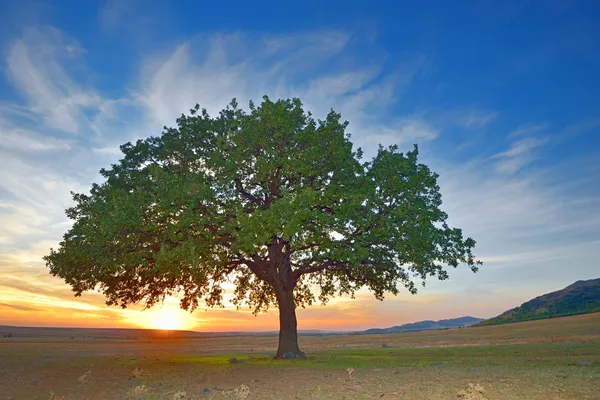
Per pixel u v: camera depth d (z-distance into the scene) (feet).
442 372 53.67
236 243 69.97
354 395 39.52
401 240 75.51
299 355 84.79
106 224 64.23
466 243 82.84
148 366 73.87
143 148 89.51
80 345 190.70
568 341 123.44
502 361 71.05
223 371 62.95
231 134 80.64
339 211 74.33
